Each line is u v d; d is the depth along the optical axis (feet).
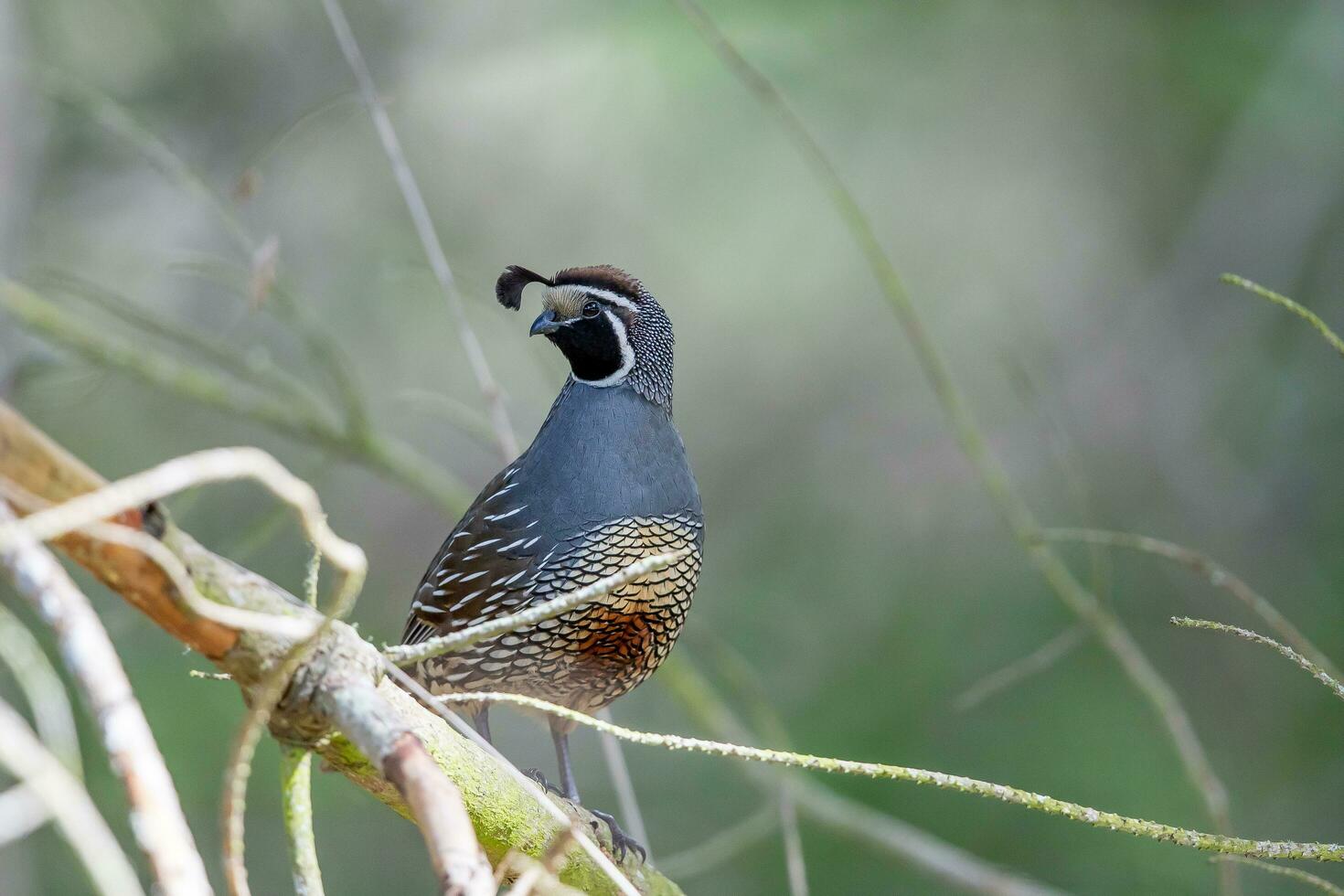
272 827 36.22
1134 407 43.14
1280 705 37.65
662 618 22.17
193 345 31.40
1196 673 38.27
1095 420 43.37
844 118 45.75
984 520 43.19
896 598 41.39
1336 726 37.19
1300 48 39.60
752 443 47.32
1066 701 36.68
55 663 32.30
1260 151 42.32
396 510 44.86
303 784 11.52
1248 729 37.45
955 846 34.47
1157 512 41.75
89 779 32.63
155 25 40.98
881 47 43.24
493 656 21.71
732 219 47.57
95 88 39.04
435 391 45.11
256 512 40.40
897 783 35.60
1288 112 39.91
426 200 45.16
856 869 35.40
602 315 21.93
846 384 47.57
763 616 41.24
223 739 34.14
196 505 39.91
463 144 46.57
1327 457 40.81
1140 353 43.55
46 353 30.30
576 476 21.62
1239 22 40.14
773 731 30.83
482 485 45.75
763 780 30.53
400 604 43.80
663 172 47.29
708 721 31.30
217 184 40.09
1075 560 39.78
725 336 48.91
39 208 38.58
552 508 21.61
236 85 40.96
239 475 9.18
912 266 47.55
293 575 40.86
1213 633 38.65
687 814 38.27
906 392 46.96
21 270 32.73
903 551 43.39
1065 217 47.06
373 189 44.60
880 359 47.57
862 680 38.40
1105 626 25.14
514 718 40.78
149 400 42.16
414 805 10.36
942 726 36.63
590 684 22.22
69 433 40.73
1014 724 36.45
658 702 40.81
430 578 23.20
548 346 45.60
